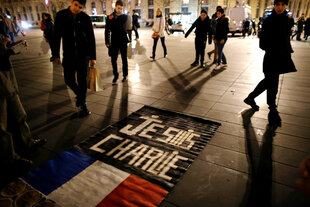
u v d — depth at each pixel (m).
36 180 2.19
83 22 3.29
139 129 3.15
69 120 3.48
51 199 1.96
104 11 43.41
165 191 2.04
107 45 5.06
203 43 6.59
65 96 4.56
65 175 2.26
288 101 4.10
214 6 33.84
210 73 6.13
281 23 2.95
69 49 3.31
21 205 1.89
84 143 2.81
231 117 3.50
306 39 14.49
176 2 36.03
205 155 2.56
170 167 2.36
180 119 3.45
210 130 3.11
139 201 1.93
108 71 6.51
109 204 1.91
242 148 2.68
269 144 2.75
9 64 2.38
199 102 4.12
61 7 44.59
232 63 7.36
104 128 3.19
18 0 49.97
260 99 4.21
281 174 2.24
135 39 15.05
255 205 1.88
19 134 2.52
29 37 17.83
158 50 10.32
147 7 39.16
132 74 6.12
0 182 2.16
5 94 2.20
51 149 2.71
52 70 6.79
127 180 2.18
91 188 2.09
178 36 17.95
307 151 2.60
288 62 3.05
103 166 2.38
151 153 2.60
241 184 2.12
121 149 2.68
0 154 2.21
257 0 38.72
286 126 3.18
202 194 2.01
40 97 4.51
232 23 17.69
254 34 18.80
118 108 3.91
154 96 4.46
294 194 1.99
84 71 3.47
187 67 6.89
